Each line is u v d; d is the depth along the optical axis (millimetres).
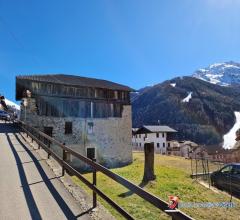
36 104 34812
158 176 17953
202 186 16891
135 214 9844
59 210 6922
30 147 17594
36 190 8438
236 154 46188
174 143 82000
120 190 13414
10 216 6430
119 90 41156
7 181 9250
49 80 36219
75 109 37375
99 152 37969
